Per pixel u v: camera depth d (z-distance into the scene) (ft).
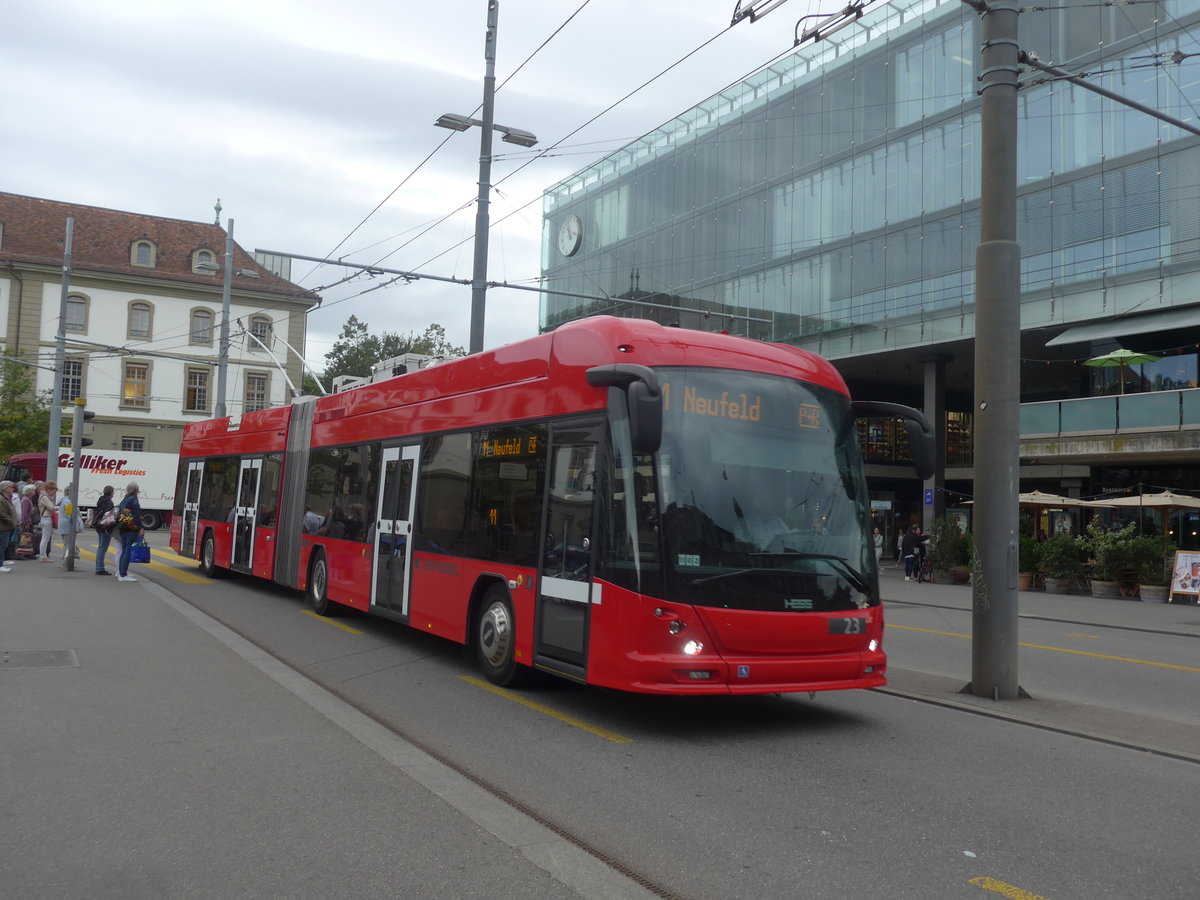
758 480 24.45
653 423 21.30
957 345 99.91
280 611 45.65
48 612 42.14
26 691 26.09
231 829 15.98
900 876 14.60
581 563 24.98
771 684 23.41
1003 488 29.37
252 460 56.29
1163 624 58.08
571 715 25.46
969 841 16.28
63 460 136.98
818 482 25.36
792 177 115.03
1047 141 91.81
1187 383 90.84
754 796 18.61
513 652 28.22
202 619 41.63
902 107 104.12
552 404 27.32
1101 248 87.61
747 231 119.85
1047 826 17.17
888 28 106.11
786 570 24.00
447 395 34.14
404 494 36.42
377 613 37.52
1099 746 23.53
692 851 15.48
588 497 25.09
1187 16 82.53
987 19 30.48
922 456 26.05
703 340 25.43
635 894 13.69
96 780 18.49
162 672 29.37
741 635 23.08
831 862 15.12
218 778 18.80
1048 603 73.10
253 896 13.32
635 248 134.41
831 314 109.81
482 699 27.12
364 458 40.91
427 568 33.71
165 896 13.25
